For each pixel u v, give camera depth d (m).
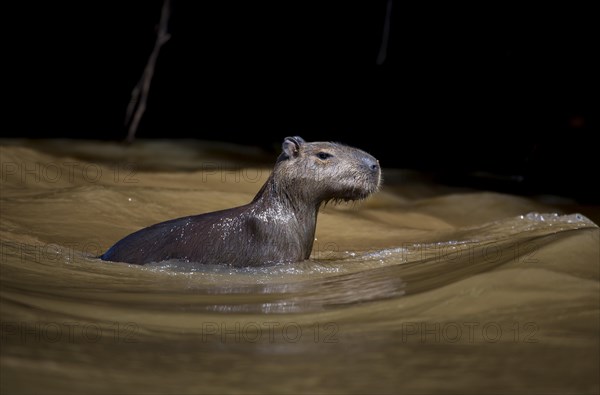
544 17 75.19
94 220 35.88
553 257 19.31
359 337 15.67
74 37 84.94
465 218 50.28
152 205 39.50
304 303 18.94
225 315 17.70
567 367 13.82
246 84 88.50
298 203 29.61
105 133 82.19
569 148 69.06
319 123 86.38
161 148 72.31
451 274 20.23
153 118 85.06
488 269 19.39
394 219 45.72
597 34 72.12
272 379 13.22
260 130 86.00
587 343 14.92
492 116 77.88
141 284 22.48
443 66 82.56
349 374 13.50
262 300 19.61
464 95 80.56
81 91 84.56
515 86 76.56
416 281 20.31
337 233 38.44
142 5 85.12
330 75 88.25
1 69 82.44
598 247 19.69
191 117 86.00
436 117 81.94
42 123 81.12
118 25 85.69
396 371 13.65
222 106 87.44
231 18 87.75
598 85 71.25
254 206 29.56
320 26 88.25
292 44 88.81
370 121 85.06
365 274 23.44
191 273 25.48
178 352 14.61
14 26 83.06
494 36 78.81
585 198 59.59
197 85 87.62
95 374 13.01
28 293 18.73
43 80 83.75
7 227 32.81
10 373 12.66
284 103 88.19
